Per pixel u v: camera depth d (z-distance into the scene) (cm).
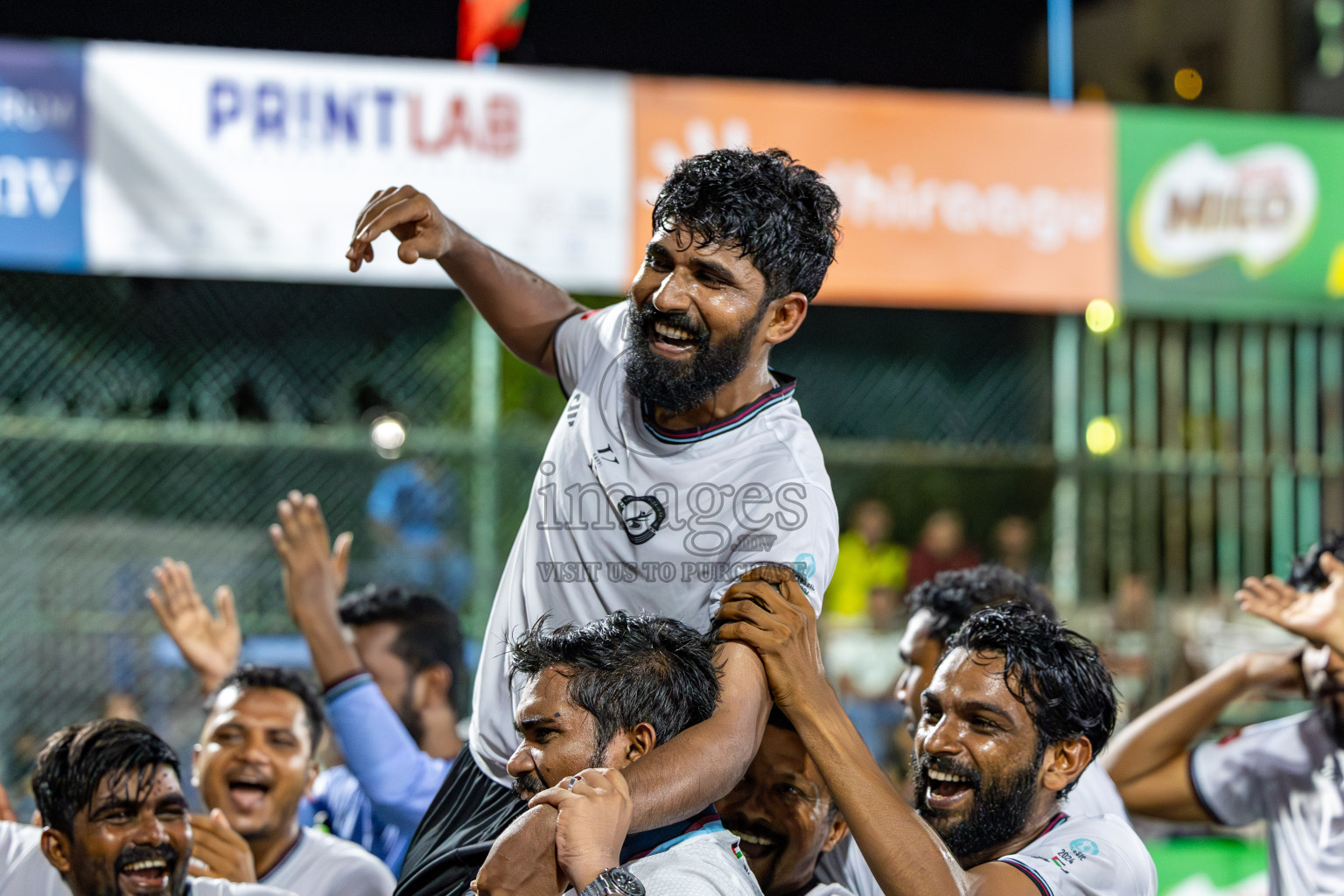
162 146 789
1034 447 998
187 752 851
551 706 298
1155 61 1312
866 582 1058
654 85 839
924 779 368
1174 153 909
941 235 881
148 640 877
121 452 928
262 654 862
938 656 434
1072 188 897
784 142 858
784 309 322
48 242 776
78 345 962
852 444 948
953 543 1041
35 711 856
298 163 801
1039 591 464
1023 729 357
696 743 287
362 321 1046
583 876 259
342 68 805
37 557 892
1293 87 1243
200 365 1000
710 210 309
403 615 551
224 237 793
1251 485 991
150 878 400
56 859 405
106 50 785
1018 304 891
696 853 295
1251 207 918
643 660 300
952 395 1177
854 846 394
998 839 362
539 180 822
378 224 343
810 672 310
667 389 313
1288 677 508
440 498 934
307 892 463
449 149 814
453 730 555
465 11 955
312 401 1012
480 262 370
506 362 1037
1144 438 994
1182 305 914
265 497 948
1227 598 953
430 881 330
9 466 907
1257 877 767
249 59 798
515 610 344
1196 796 520
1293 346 1002
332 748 613
